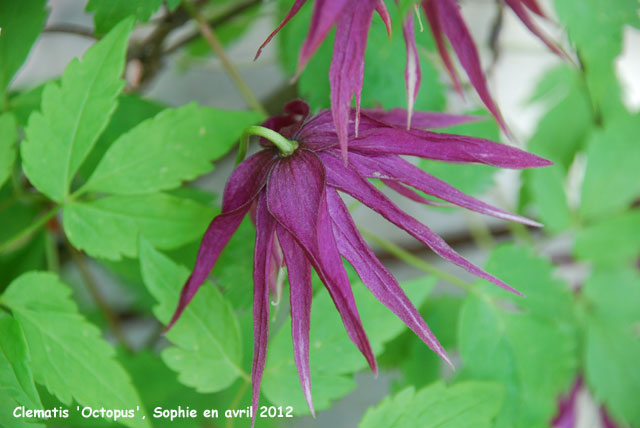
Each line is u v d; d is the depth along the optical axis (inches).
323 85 14.1
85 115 13.2
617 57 13.3
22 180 15.7
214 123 13.4
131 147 13.3
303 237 11.9
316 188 12.0
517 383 14.8
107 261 15.3
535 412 14.8
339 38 11.5
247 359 14.9
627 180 16.6
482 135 14.5
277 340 13.7
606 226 16.6
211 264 12.4
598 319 16.4
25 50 13.7
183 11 14.9
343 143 11.4
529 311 14.9
